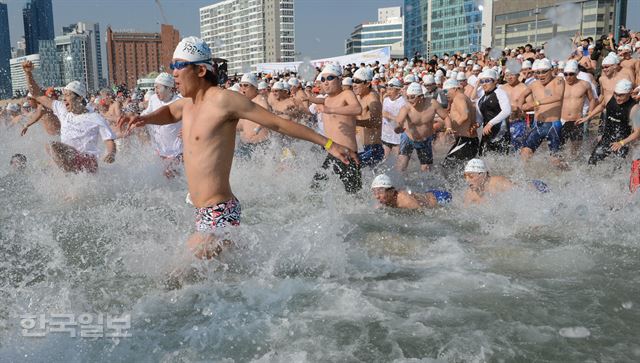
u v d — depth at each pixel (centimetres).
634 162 617
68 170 703
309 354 289
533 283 391
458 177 834
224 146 379
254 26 9769
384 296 369
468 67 1805
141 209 609
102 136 716
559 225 542
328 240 458
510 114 945
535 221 552
